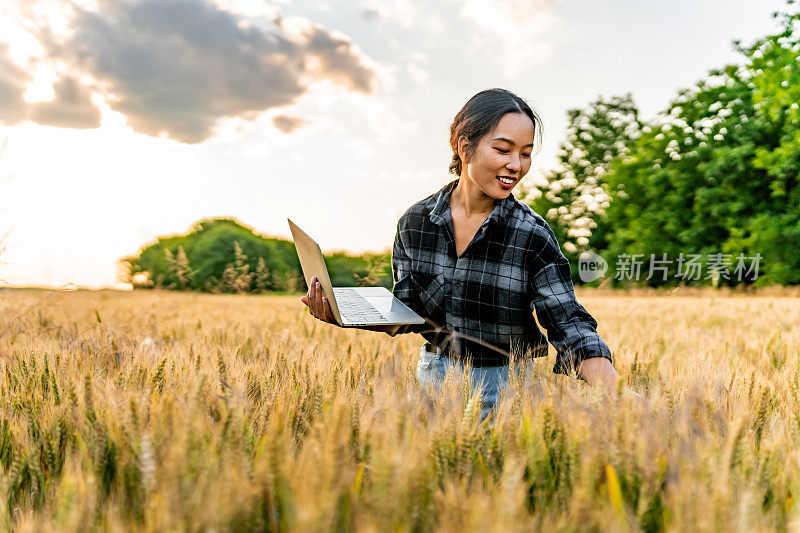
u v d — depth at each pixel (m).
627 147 52.31
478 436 1.53
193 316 8.27
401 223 2.77
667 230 40.59
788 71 31.16
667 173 40.47
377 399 1.72
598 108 53.78
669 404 1.87
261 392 2.07
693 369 2.69
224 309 10.76
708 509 1.09
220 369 2.22
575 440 1.38
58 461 1.53
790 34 33.34
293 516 1.11
